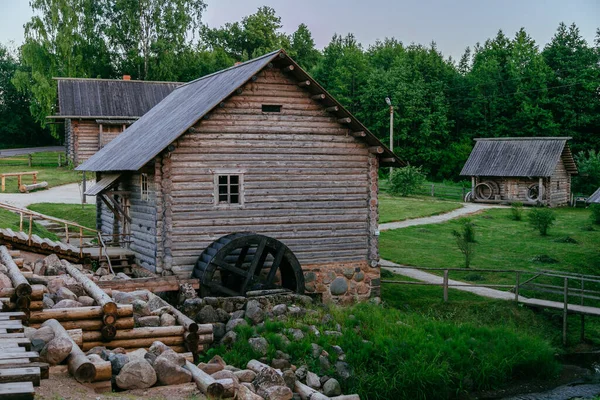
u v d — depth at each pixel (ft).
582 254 96.32
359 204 73.56
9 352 27.37
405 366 51.44
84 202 112.37
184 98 82.38
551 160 154.51
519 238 108.58
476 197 162.91
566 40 248.93
